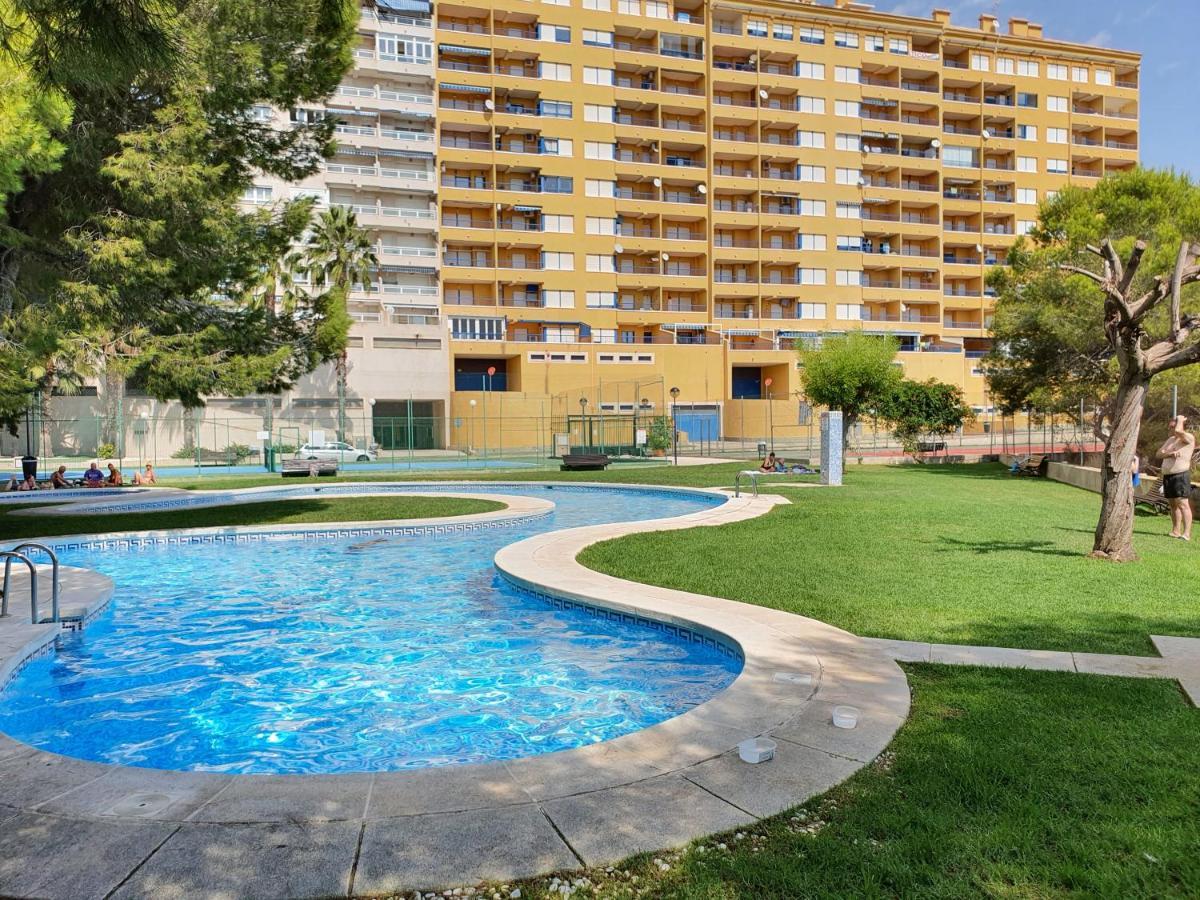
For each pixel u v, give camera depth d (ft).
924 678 16.01
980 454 116.26
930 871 8.83
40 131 28.27
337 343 66.74
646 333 203.00
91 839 9.71
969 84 224.53
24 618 23.17
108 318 43.06
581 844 9.52
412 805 10.54
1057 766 11.51
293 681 19.85
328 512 52.80
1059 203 94.48
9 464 123.44
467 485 79.77
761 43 203.92
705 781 11.20
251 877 8.85
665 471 95.45
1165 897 8.30
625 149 200.85
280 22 45.57
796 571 28.43
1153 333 71.77
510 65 191.31
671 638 22.34
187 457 133.80
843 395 103.30
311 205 59.47
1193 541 35.88
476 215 189.16
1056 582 25.99
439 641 23.43
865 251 217.77
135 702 18.38
